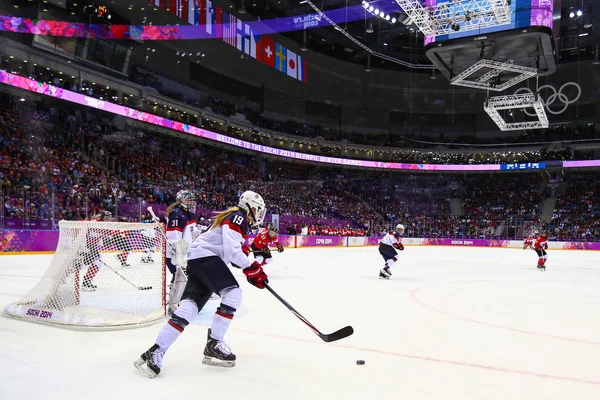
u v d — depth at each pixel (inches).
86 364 134.5
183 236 230.7
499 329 197.9
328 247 1111.6
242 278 385.4
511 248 1242.6
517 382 128.0
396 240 405.7
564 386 125.3
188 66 1227.2
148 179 938.7
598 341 179.0
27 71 836.6
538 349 164.9
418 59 1457.9
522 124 1007.6
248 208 141.9
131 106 1029.2
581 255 926.4
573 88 1395.2
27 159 753.0
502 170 1530.5
